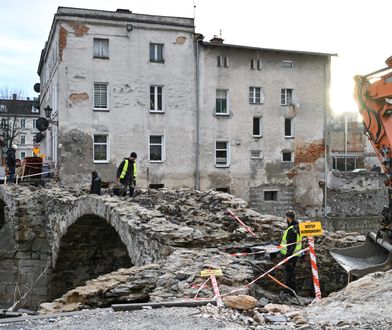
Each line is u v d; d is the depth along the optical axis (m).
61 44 31.94
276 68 37.09
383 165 11.19
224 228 14.70
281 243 11.66
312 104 38.12
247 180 36.09
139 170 33.47
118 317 7.23
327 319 6.93
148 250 12.64
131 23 33.38
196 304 7.82
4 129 67.50
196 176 34.75
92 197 18.23
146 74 33.81
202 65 35.12
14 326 6.97
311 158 37.97
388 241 10.79
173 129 34.38
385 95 10.90
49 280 24.42
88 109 32.41
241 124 36.06
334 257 11.20
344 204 38.28
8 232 26.20
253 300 7.57
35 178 30.77
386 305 7.39
